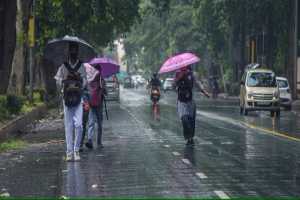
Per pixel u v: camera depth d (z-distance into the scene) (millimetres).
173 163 23609
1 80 43906
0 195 17469
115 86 87938
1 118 35469
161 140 32469
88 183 19375
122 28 75062
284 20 91625
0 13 45000
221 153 26719
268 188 18328
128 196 17219
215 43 116250
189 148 28656
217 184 19016
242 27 105875
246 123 44969
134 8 73812
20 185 19125
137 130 38750
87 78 26500
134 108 67562
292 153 26750
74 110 24625
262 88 55844
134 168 22391
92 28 73812
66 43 25781
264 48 100812
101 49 97312
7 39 43906
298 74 93438
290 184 18969
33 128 40656
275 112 56344
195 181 19578
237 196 17125
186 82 29938
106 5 63406
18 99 41469
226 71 124500
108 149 28422
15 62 54656
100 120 29062
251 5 94375
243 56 108438
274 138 33625
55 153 27281
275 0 90438
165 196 17188
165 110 63344
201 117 51656
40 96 64250
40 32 65312
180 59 30703
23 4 54656
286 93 67938
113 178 20234
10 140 31781
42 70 71625
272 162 23844
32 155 26594
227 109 65625
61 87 24891
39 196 17312
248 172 21344
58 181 19797
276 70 98562
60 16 62875
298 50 94562
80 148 27531
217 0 98312
